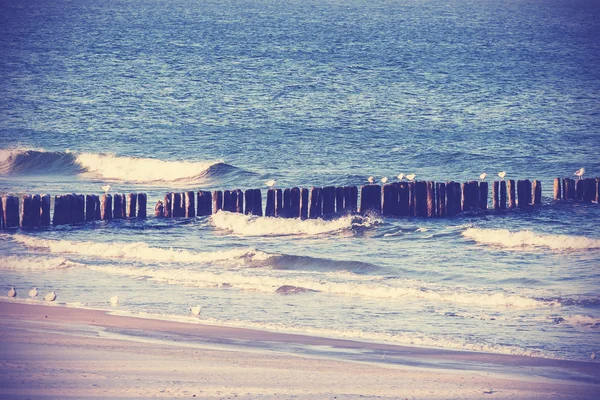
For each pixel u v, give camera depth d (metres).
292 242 129.88
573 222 145.00
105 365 60.25
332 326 80.25
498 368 65.31
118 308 85.00
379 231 135.12
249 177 184.62
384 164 198.75
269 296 93.62
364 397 55.31
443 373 62.88
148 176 189.12
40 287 95.69
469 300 92.62
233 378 58.47
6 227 135.38
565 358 69.31
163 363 61.72
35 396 51.78
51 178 190.75
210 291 95.56
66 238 130.12
